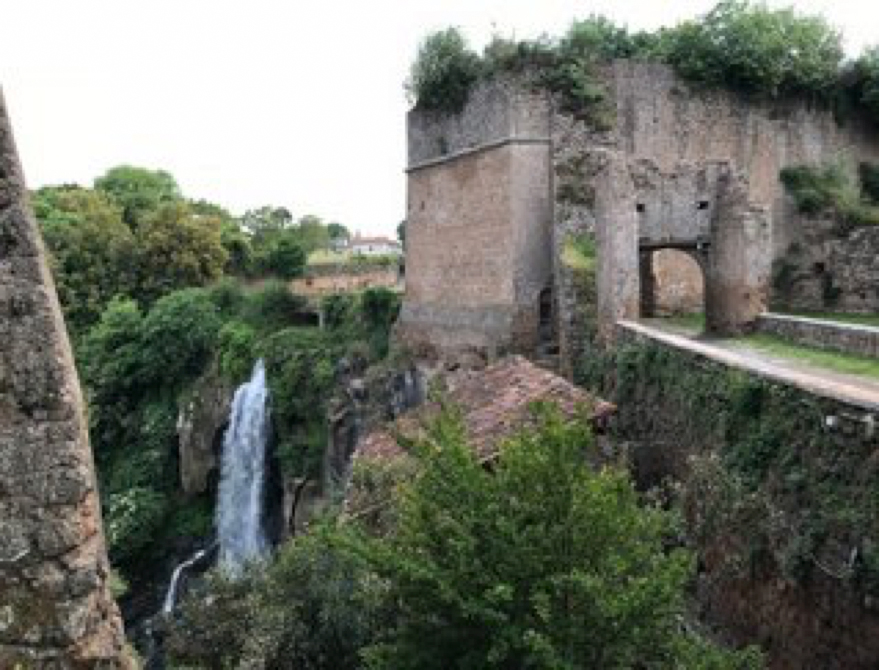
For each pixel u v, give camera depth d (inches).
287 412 1392.7
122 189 2992.1
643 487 690.8
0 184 207.0
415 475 469.1
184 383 1665.8
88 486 210.8
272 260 2155.5
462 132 1269.7
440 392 551.5
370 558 356.8
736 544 488.7
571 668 319.0
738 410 538.3
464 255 1256.8
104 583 214.5
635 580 340.5
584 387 956.6
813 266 1318.9
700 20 1305.4
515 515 359.3
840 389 458.0
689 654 350.9
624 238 973.2
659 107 1248.2
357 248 4286.4
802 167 1363.2
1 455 203.6
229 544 1455.5
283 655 430.3
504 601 336.2
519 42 1183.6
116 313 1756.9
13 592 201.5
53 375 208.4
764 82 1306.6
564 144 1173.7
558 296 1130.0
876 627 367.9
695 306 1320.1
